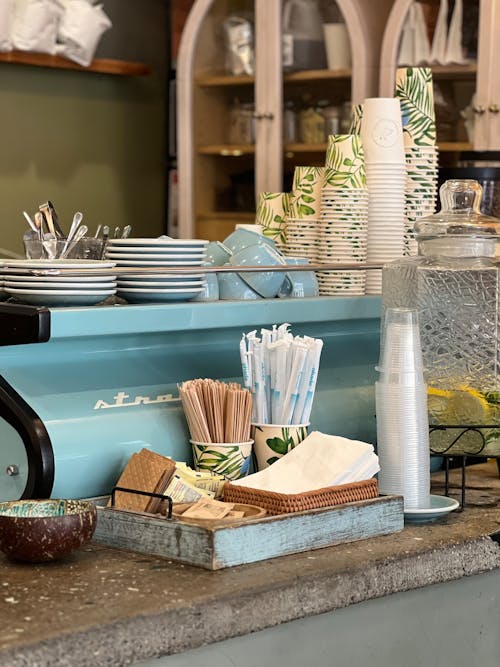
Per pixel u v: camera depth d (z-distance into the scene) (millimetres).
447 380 1922
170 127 5152
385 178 2240
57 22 4402
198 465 1812
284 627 1486
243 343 1844
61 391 1753
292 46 4238
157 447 1812
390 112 2244
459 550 1663
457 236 1934
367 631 1587
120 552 1578
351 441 1766
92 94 4902
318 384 2070
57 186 4805
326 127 4168
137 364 1867
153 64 5137
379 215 2248
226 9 4402
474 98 3781
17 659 1204
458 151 3832
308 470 1734
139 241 1850
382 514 1689
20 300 1748
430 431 1923
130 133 5078
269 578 1457
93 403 1774
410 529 1736
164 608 1337
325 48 4148
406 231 2303
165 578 1453
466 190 1986
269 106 4305
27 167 4684
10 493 1715
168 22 5184
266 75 4301
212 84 4469
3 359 1721
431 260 1947
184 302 1885
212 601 1372
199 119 4527
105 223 5012
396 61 3951
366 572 1536
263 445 1843
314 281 2105
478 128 3771
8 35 4227
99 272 1720
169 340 1916
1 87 4559
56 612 1317
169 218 5164
